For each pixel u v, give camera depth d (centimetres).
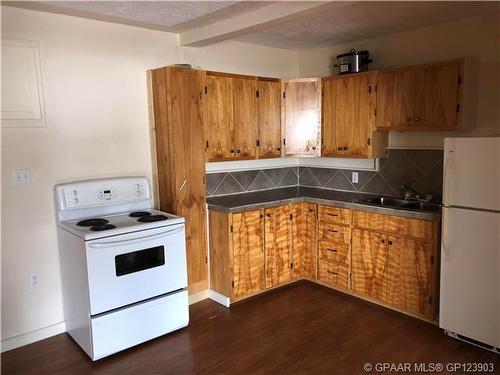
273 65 434
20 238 282
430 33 340
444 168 270
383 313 325
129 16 295
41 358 270
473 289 266
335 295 363
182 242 302
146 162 344
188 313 310
